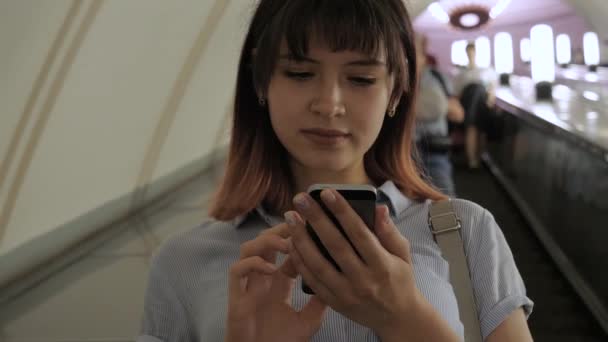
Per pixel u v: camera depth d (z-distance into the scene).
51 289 6.16
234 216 2.03
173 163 10.49
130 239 7.96
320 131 1.77
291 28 1.71
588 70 26.97
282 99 1.78
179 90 9.30
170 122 9.60
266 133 2.06
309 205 1.46
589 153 6.51
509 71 39.44
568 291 7.00
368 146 1.82
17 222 6.25
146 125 8.79
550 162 8.75
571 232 7.40
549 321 6.18
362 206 1.50
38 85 5.61
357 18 1.70
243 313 1.63
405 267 1.51
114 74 6.95
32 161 6.11
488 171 15.17
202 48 9.09
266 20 1.89
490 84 15.07
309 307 1.67
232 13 8.88
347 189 1.49
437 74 6.43
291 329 1.66
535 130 9.97
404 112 2.06
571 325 6.06
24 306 5.74
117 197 8.55
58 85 5.88
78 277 6.48
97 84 6.68
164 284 1.99
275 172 2.06
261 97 1.89
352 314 1.54
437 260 1.92
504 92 19.19
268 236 1.64
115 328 5.25
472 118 15.09
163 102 8.99
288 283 1.67
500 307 1.86
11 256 6.12
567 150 7.69
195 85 9.80
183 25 8.04
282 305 1.68
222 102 11.85
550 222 8.69
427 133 6.25
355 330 1.82
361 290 1.49
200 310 1.92
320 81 1.75
